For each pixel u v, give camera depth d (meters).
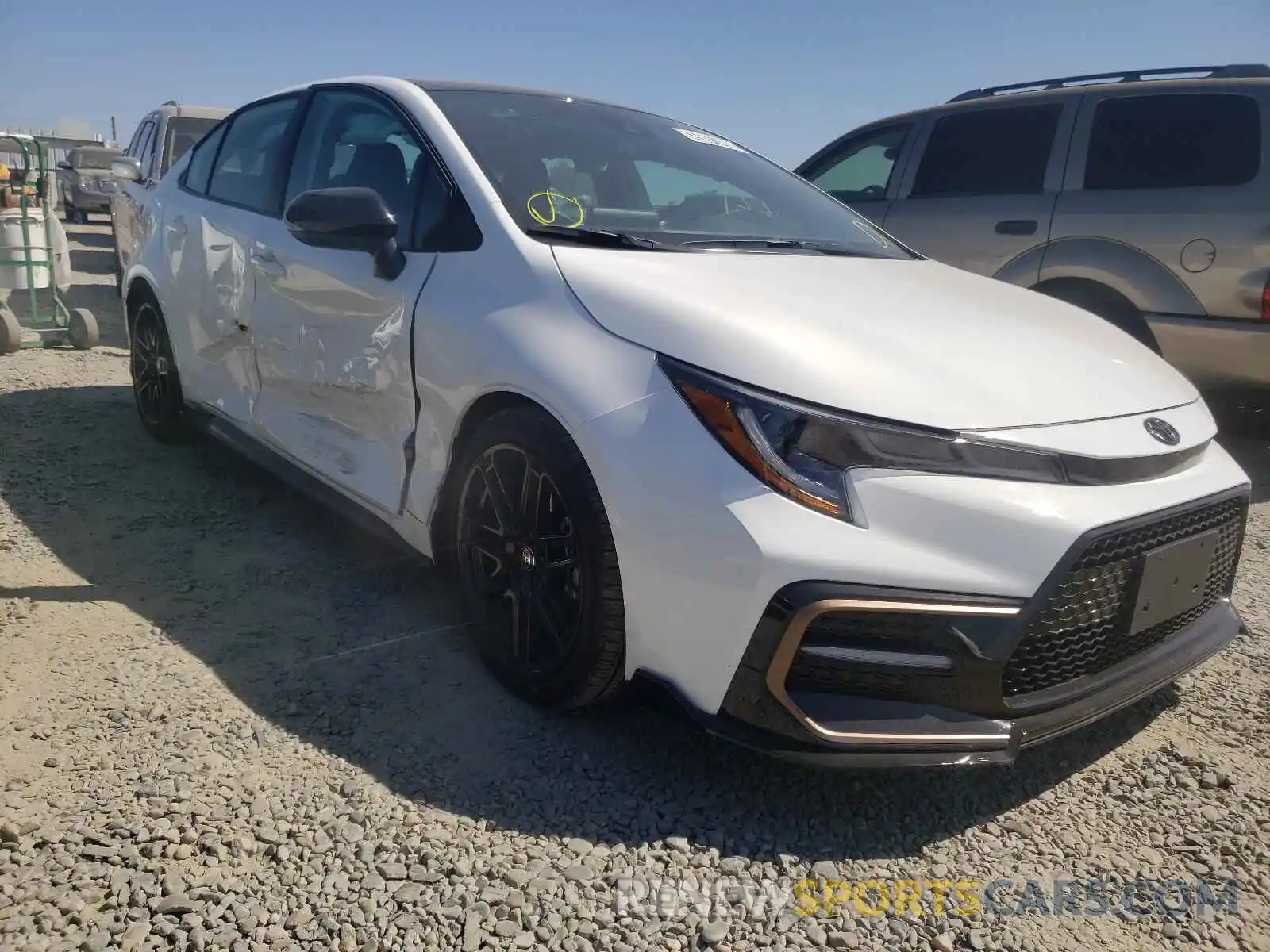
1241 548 2.65
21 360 6.23
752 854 2.05
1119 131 5.20
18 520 3.57
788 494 1.96
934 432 2.01
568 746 2.37
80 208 19.31
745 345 2.10
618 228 2.84
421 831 2.04
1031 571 1.97
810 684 1.98
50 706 2.39
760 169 3.66
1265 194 4.68
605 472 2.13
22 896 1.79
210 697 2.48
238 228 3.70
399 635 2.86
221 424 3.99
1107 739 2.58
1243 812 2.29
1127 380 2.47
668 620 2.07
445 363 2.58
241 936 1.74
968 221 5.61
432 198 2.88
